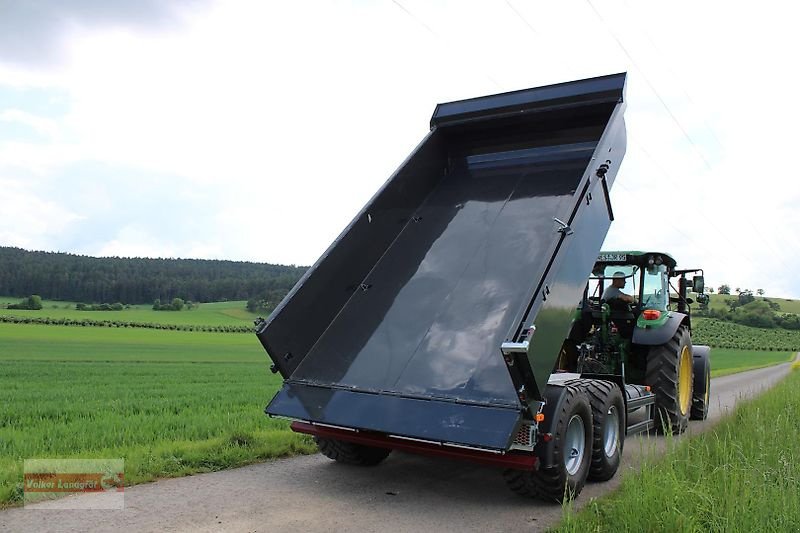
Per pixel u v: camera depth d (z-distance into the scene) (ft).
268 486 18.53
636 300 30.58
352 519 15.64
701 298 34.88
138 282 357.00
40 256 391.04
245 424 29.17
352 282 21.30
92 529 14.33
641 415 27.32
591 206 19.39
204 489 17.98
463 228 22.16
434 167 25.08
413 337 19.07
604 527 14.43
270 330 18.38
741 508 13.70
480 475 20.38
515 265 19.77
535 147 24.58
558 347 16.94
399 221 23.11
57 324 238.68
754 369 109.60
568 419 17.28
